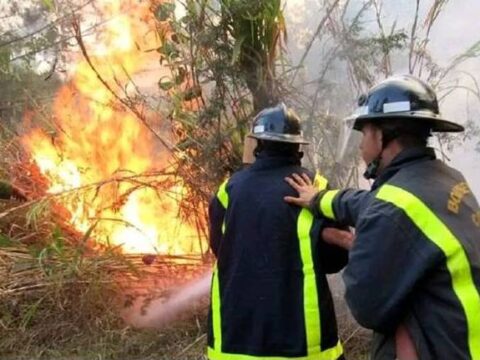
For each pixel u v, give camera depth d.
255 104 3.99
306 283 2.33
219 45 3.94
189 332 3.74
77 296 3.82
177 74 4.07
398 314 1.76
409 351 1.78
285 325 2.34
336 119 4.10
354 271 1.79
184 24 4.02
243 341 2.38
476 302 1.72
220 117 3.98
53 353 3.56
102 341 3.64
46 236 4.52
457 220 1.79
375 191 1.95
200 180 4.06
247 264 2.40
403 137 1.92
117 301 3.87
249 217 2.42
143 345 3.62
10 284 3.87
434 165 1.90
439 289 1.74
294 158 2.53
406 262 1.75
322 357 2.34
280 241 2.37
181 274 4.03
